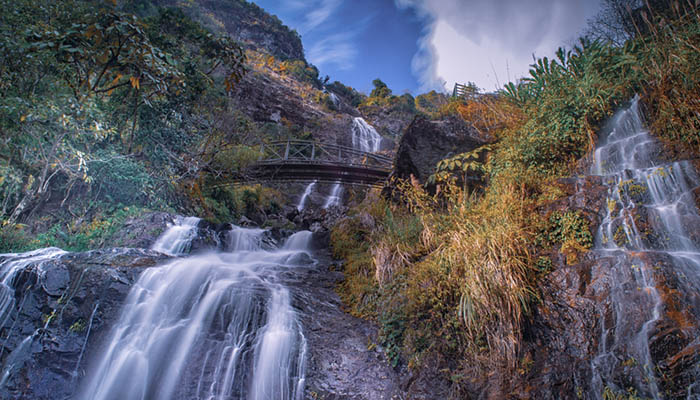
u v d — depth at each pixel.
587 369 3.24
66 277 4.50
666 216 4.10
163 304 4.50
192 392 3.78
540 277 4.07
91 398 3.73
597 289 3.61
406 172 9.05
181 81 7.46
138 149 10.25
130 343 4.10
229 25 58.62
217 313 4.42
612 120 6.17
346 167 18.88
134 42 6.34
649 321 3.15
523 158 6.39
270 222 15.73
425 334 4.13
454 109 9.82
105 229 7.32
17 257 5.04
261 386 3.88
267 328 4.41
